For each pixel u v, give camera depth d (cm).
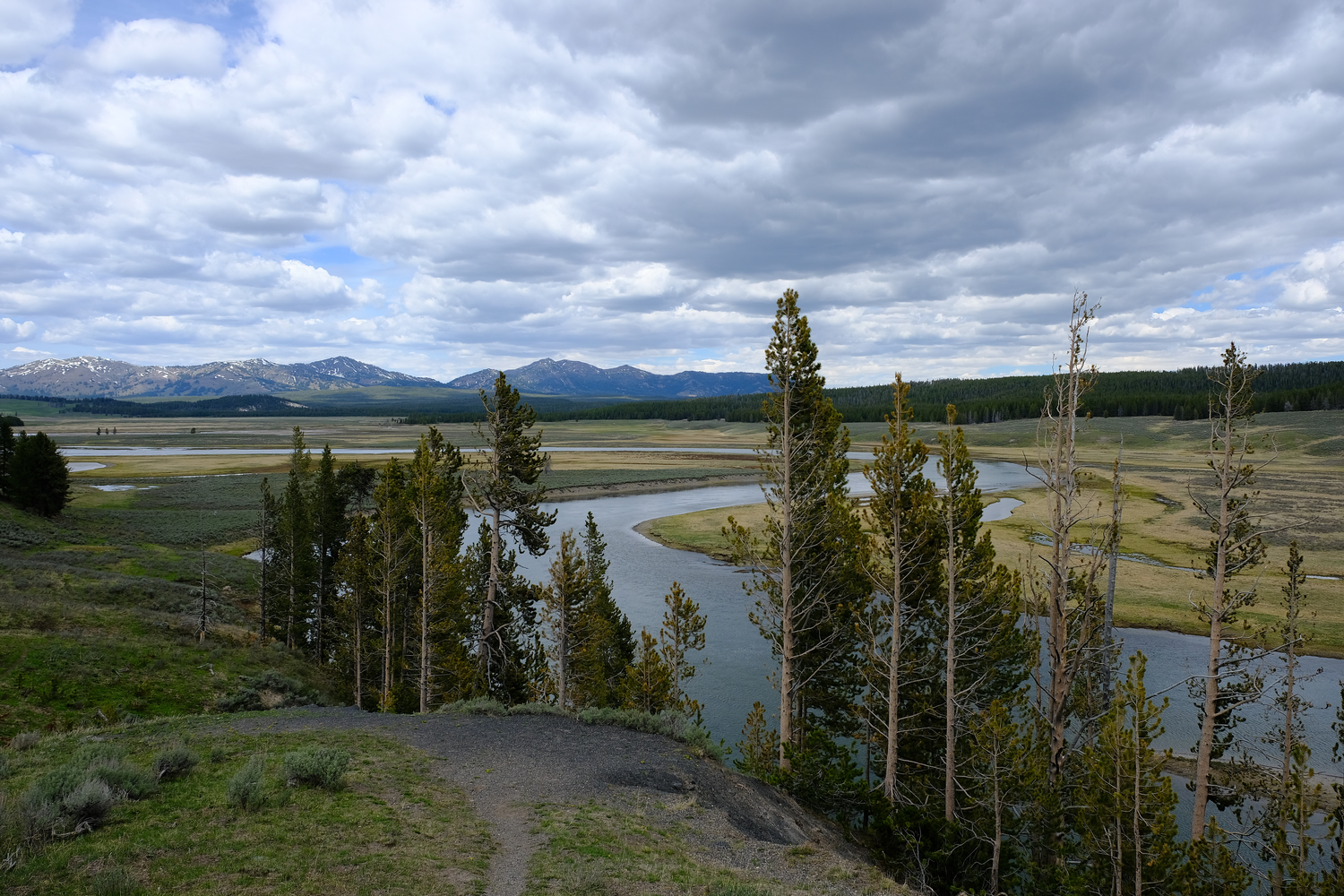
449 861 1223
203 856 1082
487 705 2491
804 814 2067
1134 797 1692
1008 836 2069
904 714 2519
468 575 3653
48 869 973
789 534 2533
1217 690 2002
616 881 1216
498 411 3228
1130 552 6900
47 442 7212
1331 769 3028
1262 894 2128
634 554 7619
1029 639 2444
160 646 3275
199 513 9088
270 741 1864
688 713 3139
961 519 2302
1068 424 2223
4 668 2622
